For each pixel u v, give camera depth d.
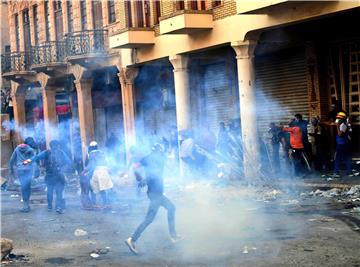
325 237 9.15
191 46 19.17
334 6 14.20
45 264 8.58
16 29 32.69
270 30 17.23
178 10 19.05
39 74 29.11
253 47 17.19
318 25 17.88
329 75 18.20
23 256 9.20
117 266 8.21
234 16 17.25
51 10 28.72
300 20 15.12
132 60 22.55
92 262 8.55
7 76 30.08
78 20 26.44
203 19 18.09
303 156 16.78
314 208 11.88
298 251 8.38
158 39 20.98
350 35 17.34
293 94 19.17
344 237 9.05
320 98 18.17
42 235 11.02
